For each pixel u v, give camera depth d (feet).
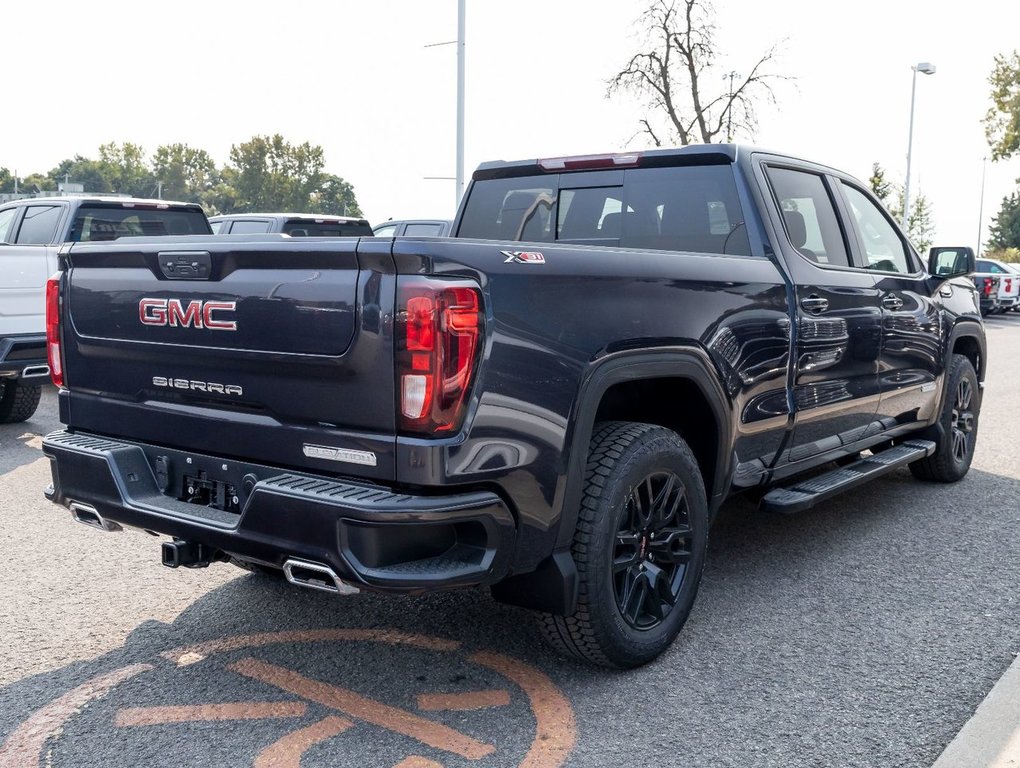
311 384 9.25
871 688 10.64
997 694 10.30
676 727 9.74
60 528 16.66
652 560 11.30
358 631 12.21
